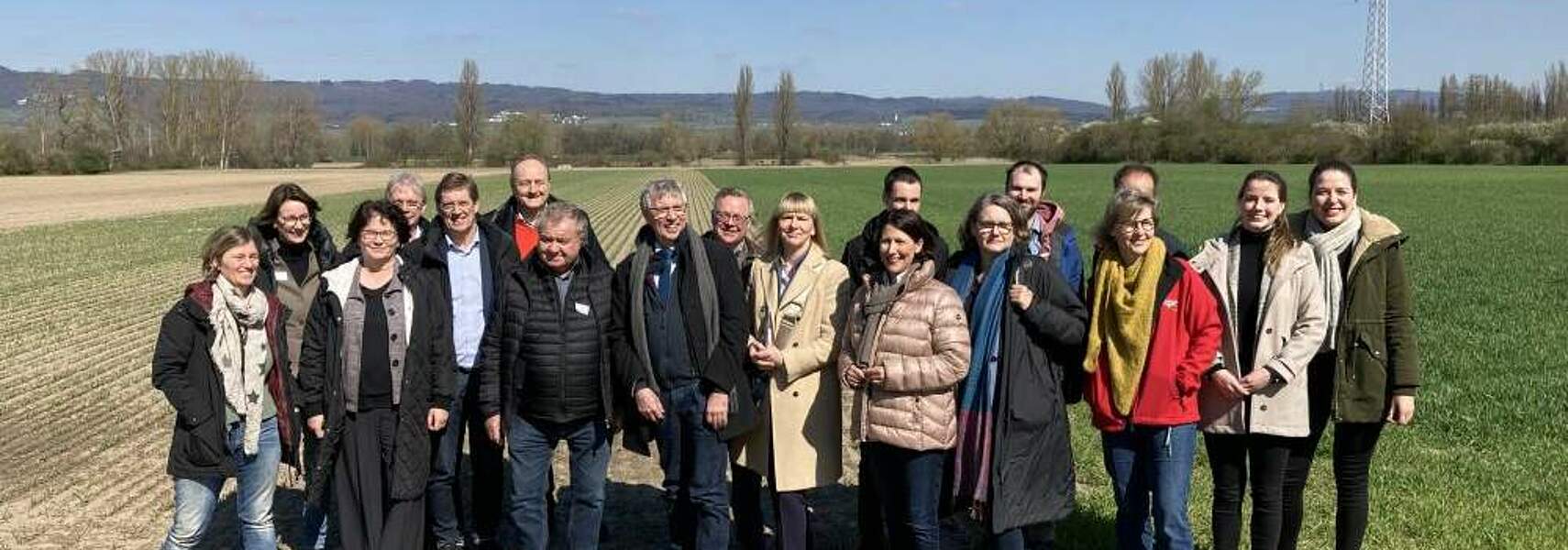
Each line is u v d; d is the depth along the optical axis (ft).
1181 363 18.95
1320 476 27.48
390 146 457.68
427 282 21.06
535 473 21.15
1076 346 19.58
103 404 38.19
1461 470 27.76
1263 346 19.13
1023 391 19.30
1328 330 19.33
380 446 20.90
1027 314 19.25
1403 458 28.99
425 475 20.95
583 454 21.26
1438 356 42.78
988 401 19.58
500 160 439.22
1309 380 19.97
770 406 21.36
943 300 19.53
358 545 20.81
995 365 19.58
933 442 19.51
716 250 21.16
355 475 20.81
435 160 447.42
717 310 20.80
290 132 437.58
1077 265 23.20
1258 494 19.63
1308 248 19.22
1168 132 378.53
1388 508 24.71
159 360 18.98
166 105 403.34
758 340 21.67
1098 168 336.49
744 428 20.67
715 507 21.12
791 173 322.75
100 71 382.63
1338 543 20.24
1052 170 323.16
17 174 319.68
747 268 22.43
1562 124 305.12
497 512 23.32
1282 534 20.16
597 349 20.88
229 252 19.27
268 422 20.22
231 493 27.43
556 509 26.20
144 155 386.11
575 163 447.83
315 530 21.99
